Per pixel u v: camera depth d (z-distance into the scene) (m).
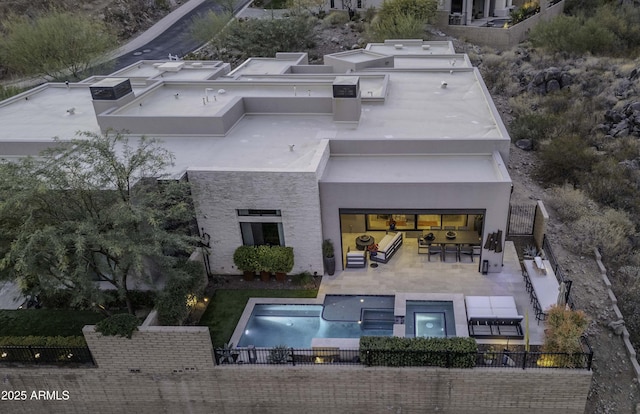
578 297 19.08
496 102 39.12
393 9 49.91
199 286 17.25
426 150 20.17
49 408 16.34
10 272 14.45
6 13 53.78
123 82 23.86
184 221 16.89
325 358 14.96
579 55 46.22
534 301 16.92
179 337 14.63
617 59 43.91
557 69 39.88
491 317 15.88
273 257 18.23
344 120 22.47
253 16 61.09
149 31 61.41
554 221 23.80
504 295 17.56
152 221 13.68
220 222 18.50
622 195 25.92
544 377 14.16
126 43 57.59
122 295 15.28
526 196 26.25
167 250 17.27
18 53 43.03
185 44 55.72
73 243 14.16
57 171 14.37
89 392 15.97
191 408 16.08
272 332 16.83
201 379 15.39
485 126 21.91
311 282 18.75
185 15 66.69
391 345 14.59
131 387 15.80
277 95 25.44
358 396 15.18
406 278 18.66
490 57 45.91
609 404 15.39
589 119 33.47
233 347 16.16
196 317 17.50
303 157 19.55
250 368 14.98
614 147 30.09
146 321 15.45
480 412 15.11
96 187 14.66
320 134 21.53
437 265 19.25
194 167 18.36
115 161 15.18
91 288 14.39
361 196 17.91
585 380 14.03
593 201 25.44
